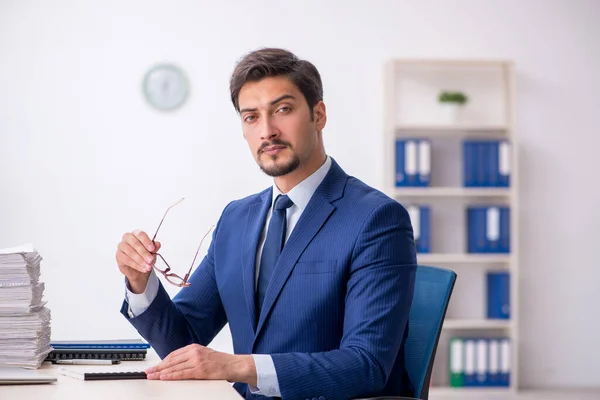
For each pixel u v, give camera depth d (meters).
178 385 1.48
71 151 4.60
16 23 4.55
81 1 4.60
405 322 1.75
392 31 4.80
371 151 4.79
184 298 2.03
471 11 4.86
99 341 1.91
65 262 4.59
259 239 1.93
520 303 4.91
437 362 4.82
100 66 4.61
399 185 4.61
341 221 1.80
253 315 1.85
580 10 4.91
